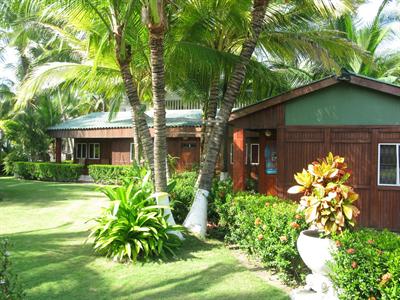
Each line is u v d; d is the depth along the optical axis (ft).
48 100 81.82
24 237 28.32
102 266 21.36
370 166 32.68
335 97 33.47
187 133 59.72
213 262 22.04
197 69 32.07
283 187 34.35
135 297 17.22
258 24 27.45
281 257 18.99
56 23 41.06
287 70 53.31
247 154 51.93
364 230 16.01
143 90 44.68
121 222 22.52
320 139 33.78
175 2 27.27
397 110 32.24
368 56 34.55
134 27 26.58
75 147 81.41
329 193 15.56
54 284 18.65
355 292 13.12
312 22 37.58
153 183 27.02
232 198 26.13
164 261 22.17
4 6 29.09
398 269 12.05
